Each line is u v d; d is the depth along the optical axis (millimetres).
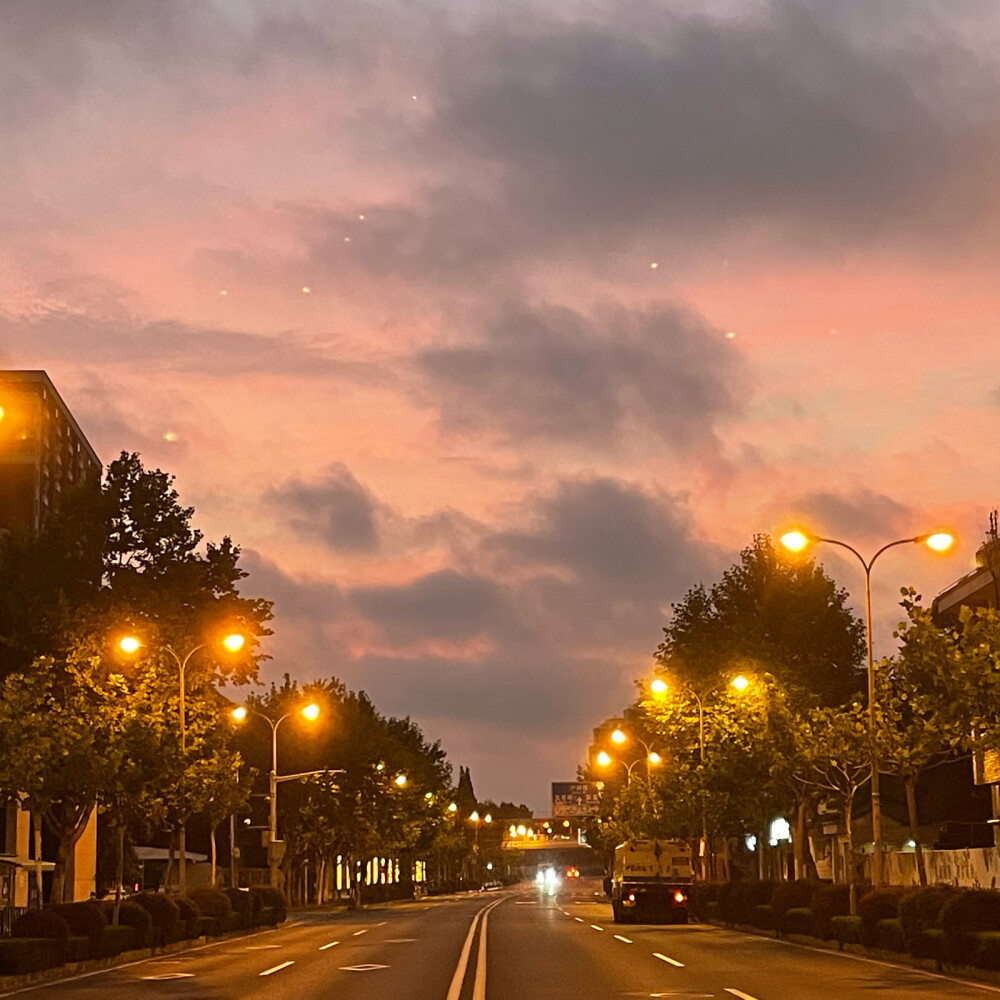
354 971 26719
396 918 58500
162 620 47250
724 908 46906
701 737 52062
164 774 39344
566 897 101312
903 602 26312
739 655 53594
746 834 60688
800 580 54656
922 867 35469
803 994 20594
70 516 48875
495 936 39156
